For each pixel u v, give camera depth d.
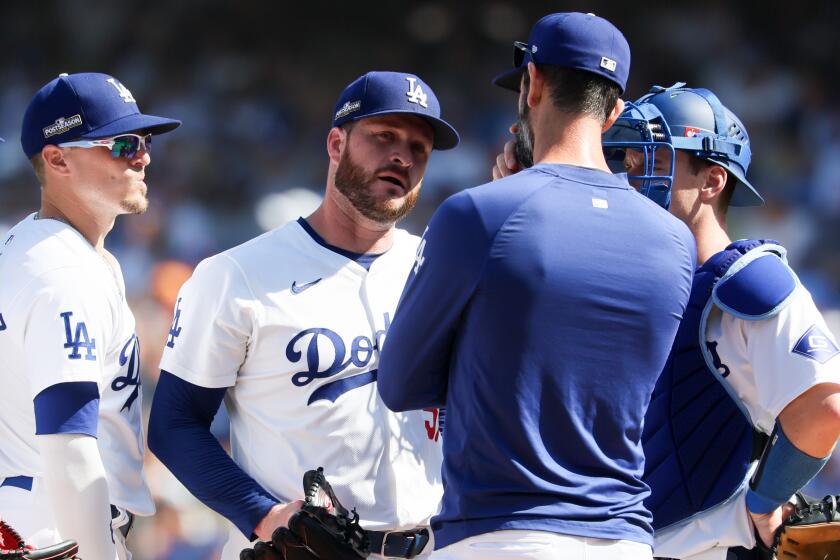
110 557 11.87
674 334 10.48
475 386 10.05
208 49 68.56
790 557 11.83
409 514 12.84
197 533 29.19
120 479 12.87
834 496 11.89
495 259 9.91
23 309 12.02
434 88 66.12
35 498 12.28
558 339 9.95
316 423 12.62
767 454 11.47
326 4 70.38
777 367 11.33
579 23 10.59
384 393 10.73
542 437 9.98
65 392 11.77
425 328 10.24
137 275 46.09
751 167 55.16
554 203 10.11
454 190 53.62
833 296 45.50
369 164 12.88
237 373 12.91
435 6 70.94
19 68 67.94
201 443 12.65
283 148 61.16
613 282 10.06
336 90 67.56
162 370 12.99
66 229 12.57
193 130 61.00
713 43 64.81
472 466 10.09
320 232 13.27
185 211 52.25
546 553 9.71
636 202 10.45
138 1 69.75
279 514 12.13
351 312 12.94
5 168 56.31
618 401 10.15
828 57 63.06
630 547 10.01
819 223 50.84
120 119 12.88
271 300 12.72
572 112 10.56
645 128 12.27
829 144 56.25
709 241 12.53
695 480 11.84
